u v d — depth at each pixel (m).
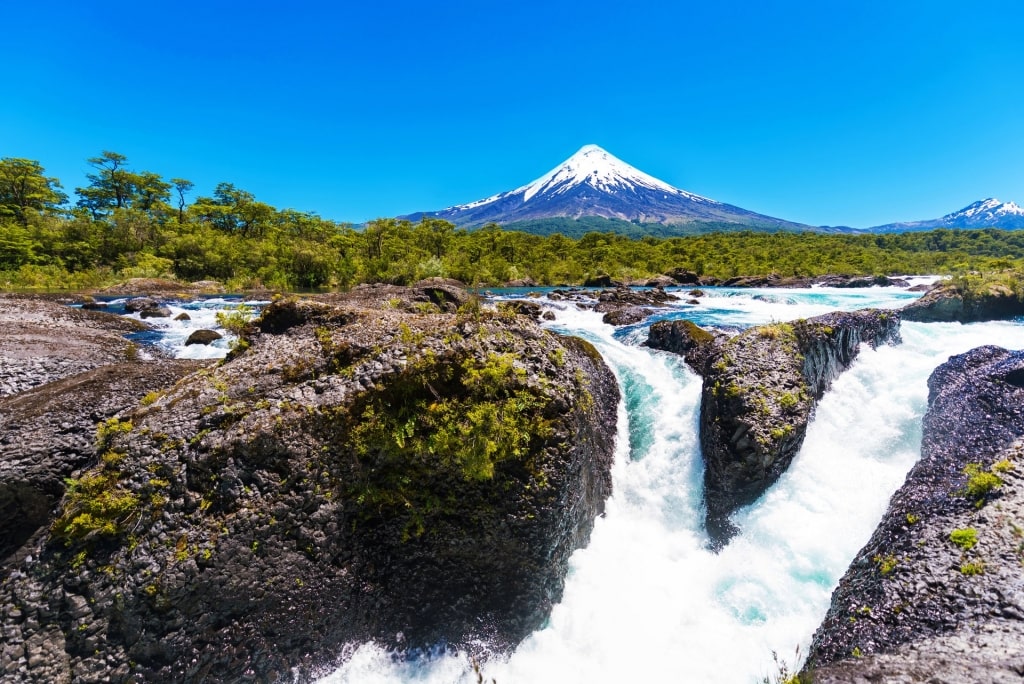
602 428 9.04
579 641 6.12
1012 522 5.41
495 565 6.02
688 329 12.76
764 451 7.86
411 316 7.34
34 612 4.52
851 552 6.68
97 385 7.31
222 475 5.12
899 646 4.59
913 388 9.02
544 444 6.27
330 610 5.41
